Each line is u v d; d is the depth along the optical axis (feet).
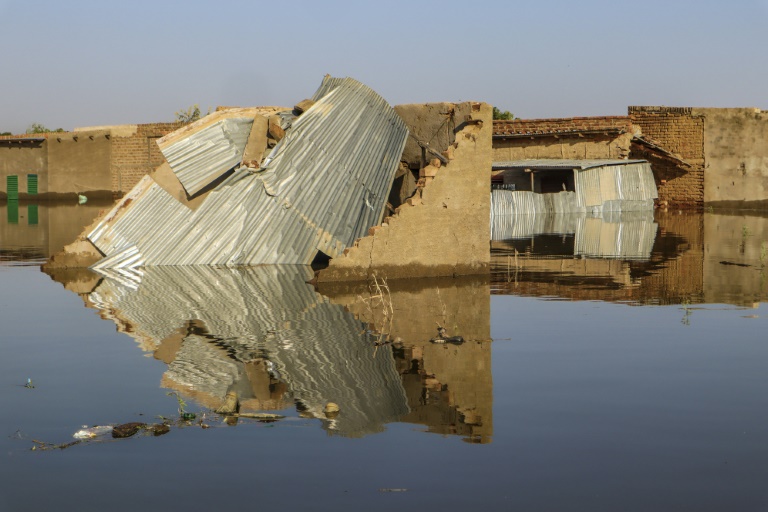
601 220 108.68
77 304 42.37
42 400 25.00
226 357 30.22
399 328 35.58
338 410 23.70
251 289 46.98
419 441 21.15
